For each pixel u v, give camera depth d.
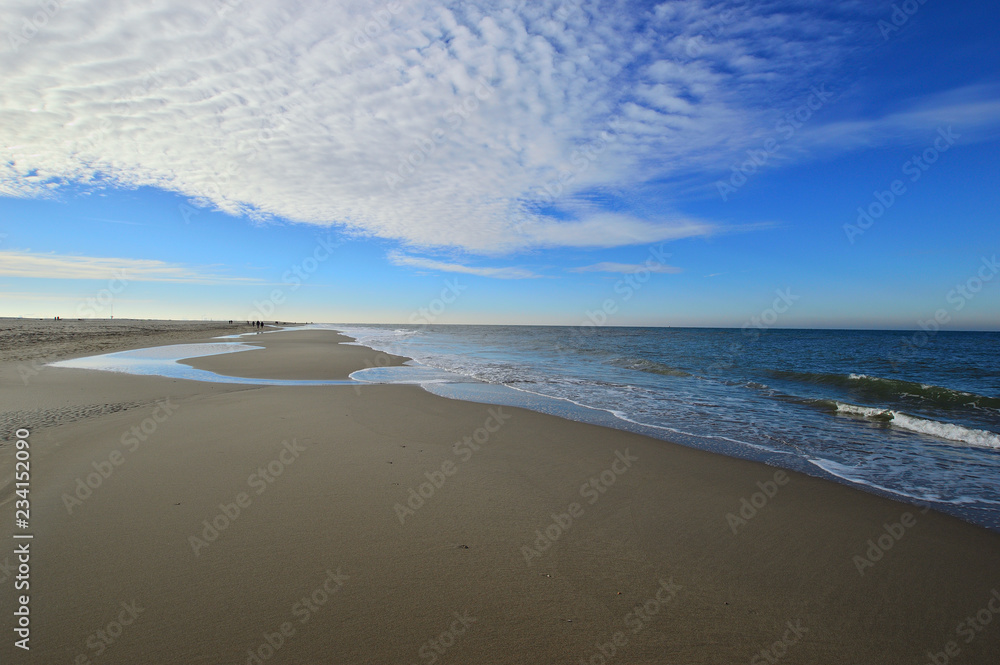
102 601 3.04
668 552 4.00
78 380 12.48
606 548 4.04
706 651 2.76
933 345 39.12
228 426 7.87
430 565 3.65
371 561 3.68
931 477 6.14
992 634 2.98
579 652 2.72
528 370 18.00
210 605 3.03
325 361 19.64
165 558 3.61
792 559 3.93
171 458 6.12
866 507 5.10
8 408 8.77
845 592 3.45
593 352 28.48
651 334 70.75
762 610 3.20
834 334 74.00
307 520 4.39
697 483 5.77
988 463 6.79
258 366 17.45
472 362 21.03
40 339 27.38
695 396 12.30
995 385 15.25
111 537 3.93
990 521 4.78
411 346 32.56
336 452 6.61
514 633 2.87
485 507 4.86
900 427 9.00
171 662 2.51
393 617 2.98
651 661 2.66
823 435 8.33
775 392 12.91
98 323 70.75
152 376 13.77
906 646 2.86
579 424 8.86
